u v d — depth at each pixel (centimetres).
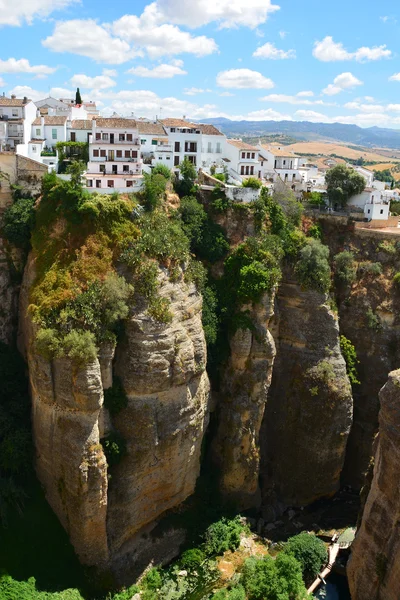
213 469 5312
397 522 3575
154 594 4312
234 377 5272
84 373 4038
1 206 5216
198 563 4625
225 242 5703
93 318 4247
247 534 5038
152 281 4525
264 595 4166
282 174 8275
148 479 4594
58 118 6544
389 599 3581
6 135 6303
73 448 4134
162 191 5441
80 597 3988
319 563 4647
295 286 5656
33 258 4903
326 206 7031
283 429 5616
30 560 4081
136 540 4647
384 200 7050
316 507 5569
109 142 6128
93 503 4178
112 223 4734
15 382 4984
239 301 5291
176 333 4569
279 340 5719
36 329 4341
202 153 7325
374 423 5778
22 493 4362
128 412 4441
